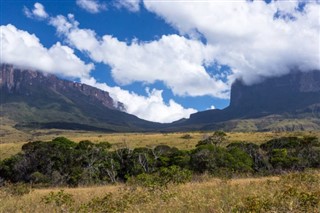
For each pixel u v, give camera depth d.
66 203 15.12
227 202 11.93
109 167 56.91
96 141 106.06
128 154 61.41
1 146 107.38
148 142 98.62
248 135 107.38
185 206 12.05
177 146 89.62
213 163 48.00
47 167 56.84
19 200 17.67
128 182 20.94
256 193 12.84
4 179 58.47
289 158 50.44
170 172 21.95
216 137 81.50
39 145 59.88
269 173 34.69
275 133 113.12
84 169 52.78
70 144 67.19
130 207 12.86
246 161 51.44
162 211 11.87
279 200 10.72
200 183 20.03
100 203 14.12
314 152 56.84
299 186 14.27
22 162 58.72
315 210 9.82
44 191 24.66
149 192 15.93
